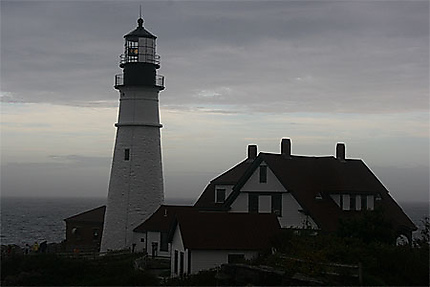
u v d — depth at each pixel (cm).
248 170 4894
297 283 2622
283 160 4972
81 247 6091
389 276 2841
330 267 2702
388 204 5253
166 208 5431
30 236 12169
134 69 5503
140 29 5600
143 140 5534
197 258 3716
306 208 4559
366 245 3256
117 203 5528
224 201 5325
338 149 5481
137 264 4341
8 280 3956
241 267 2977
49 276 4025
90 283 3588
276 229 3931
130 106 5541
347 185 5006
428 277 2812
